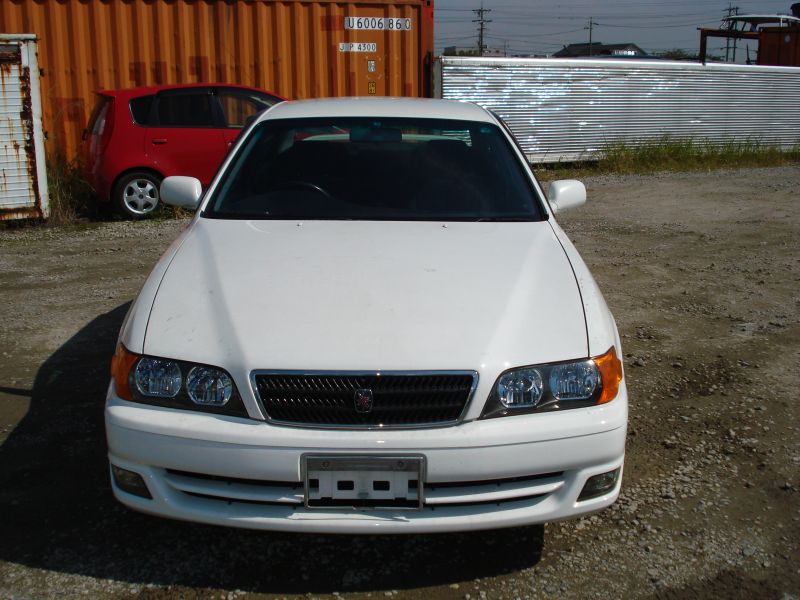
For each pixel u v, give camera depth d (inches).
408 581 107.3
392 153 157.1
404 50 485.1
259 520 99.3
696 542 115.8
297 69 465.4
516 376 100.3
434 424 98.0
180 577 107.4
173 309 110.0
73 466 135.9
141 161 357.1
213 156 365.4
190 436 98.1
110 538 116.1
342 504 98.7
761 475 134.6
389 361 99.0
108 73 433.4
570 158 617.9
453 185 150.4
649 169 592.1
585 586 106.3
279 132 160.4
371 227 136.7
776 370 180.7
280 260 122.0
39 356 187.5
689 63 648.4
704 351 193.3
